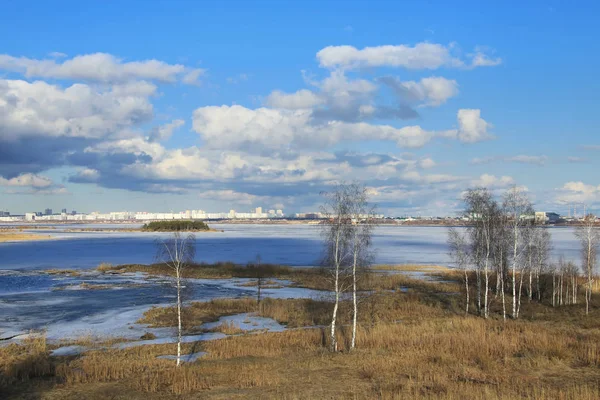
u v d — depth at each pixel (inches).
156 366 1422.2
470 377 1302.9
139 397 1167.0
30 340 1786.4
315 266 4616.1
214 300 2691.9
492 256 2645.2
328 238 1695.4
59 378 1321.4
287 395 1156.5
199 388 1222.9
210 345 1675.7
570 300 2736.2
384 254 6200.8
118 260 5418.3
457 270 4047.7
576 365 1411.2
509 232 2498.8
